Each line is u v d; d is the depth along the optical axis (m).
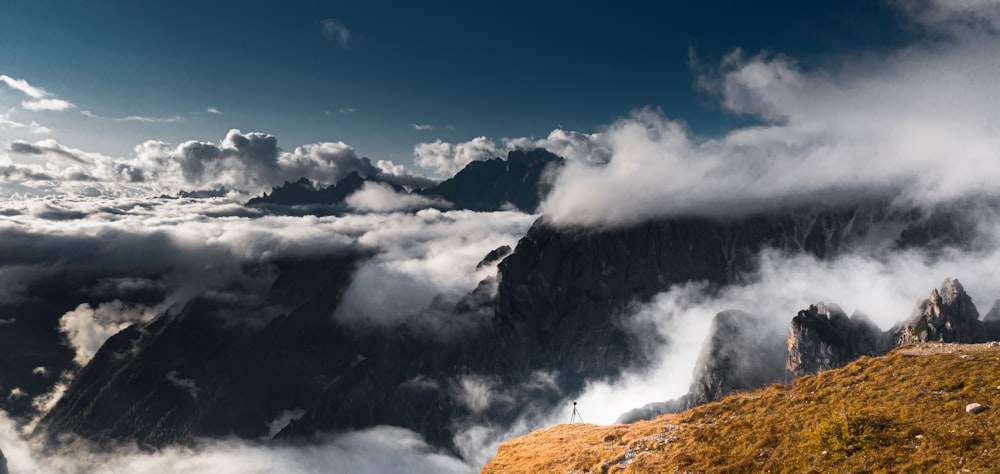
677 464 37.91
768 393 43.81
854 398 36.72
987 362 35.31
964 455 27.38
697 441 39.91
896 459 29.11
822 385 41.00
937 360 37.88
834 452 31.64
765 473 32.78
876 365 40.41
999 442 27.25
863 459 30.09
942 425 30.36
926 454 28.62
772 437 35.94
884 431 31.64
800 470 31.59
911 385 35.69
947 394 33.16
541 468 48.50
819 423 35.12
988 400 30.86
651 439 44.56
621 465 42.16
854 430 32.03
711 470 35.28
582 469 44.72
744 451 35.81
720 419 42.53
